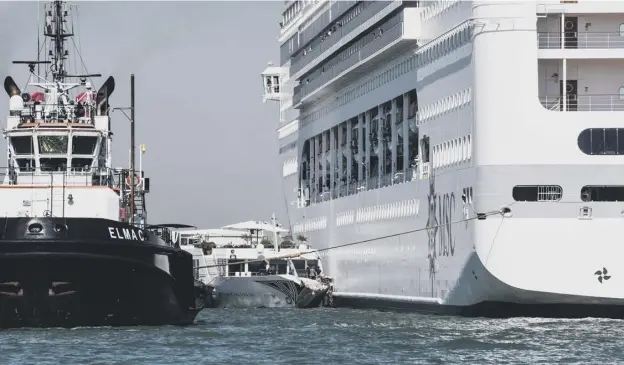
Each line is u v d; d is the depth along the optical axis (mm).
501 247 99750
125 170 101125
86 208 92875
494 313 103625
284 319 112500
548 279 98875
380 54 128875
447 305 111625
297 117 173000
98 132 96438
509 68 100625
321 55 150500
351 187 147750
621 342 83938
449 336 89062
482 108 101375
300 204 171000
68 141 95938
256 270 155500
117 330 89812
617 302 98375
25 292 87250
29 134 95688
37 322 88875
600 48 101812
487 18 101562
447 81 112188
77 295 88125
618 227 98312
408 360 76375
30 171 95750
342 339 88438
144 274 89500
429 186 116812
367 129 141000
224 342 85688
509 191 99750
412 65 124438
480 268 101438
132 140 101625
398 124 131250
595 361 75500
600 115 98938
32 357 76375
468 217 105062
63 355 77312
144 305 91188
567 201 98812
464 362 75312
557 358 76750
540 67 103312
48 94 99188
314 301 141750
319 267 155500
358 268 141375
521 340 85562
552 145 99250
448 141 111625
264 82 185000
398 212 127188
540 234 99125
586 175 98625
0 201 92312
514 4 100938
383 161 135875
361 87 142875
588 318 100125
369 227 137250
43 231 86500
